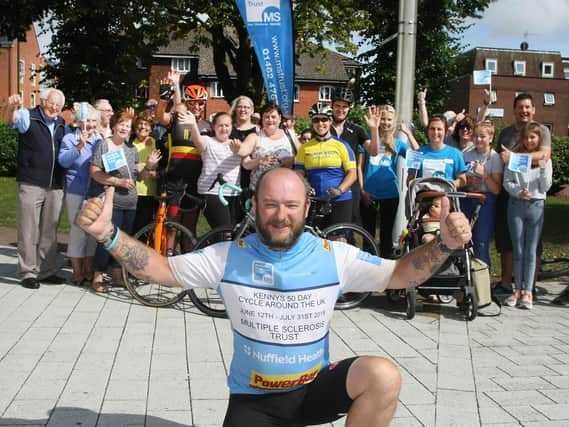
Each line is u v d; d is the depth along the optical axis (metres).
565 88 62.16
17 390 4.27
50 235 7.42
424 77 29.84
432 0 28.78
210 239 6.66
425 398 4.33
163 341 5.45
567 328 6.27
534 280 7.65
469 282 6.40
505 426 3.90
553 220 16.80
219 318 6.29
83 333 5.61
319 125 6.84
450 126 8.50
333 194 6.76
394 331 6.00
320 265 2.67
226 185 6.68
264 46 9.12
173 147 7.48
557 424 3.94
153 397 4.20
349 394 2.62
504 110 61.88
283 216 2.54
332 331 5.98
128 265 2.67
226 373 4.69
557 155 27.34
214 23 21.20
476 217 6.71
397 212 7.83
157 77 49.00
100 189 7.08
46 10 24.16
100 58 24.80
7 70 42.38
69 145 7.28
